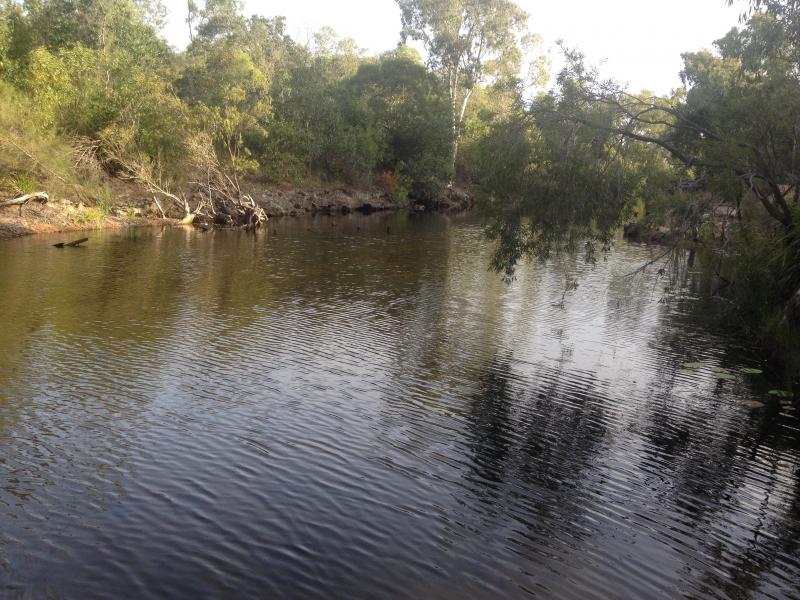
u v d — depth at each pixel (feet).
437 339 72.54
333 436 46.37
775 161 65.92
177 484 38.55
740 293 73.46
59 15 213.05
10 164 135.64
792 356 63.10
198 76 204.23
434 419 50.85
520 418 52.21
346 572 31.68
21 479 37.91
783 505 40.78
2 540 32.19
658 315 88.12
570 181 68.44
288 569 31.60
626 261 131.13
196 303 81.92
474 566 32.81
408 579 31.48
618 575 32.83
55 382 52.80
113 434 44.39
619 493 41.19
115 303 79.30
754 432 51.65
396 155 259.80
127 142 160.86
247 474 40.22
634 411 54.90
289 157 215.72
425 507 37.96
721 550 35.58
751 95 67.97
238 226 165.17
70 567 30.71
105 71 172.65
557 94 70.28
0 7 191.83
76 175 149.07
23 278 89.40
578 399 57.00
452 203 262.06
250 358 62.03
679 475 44.04
